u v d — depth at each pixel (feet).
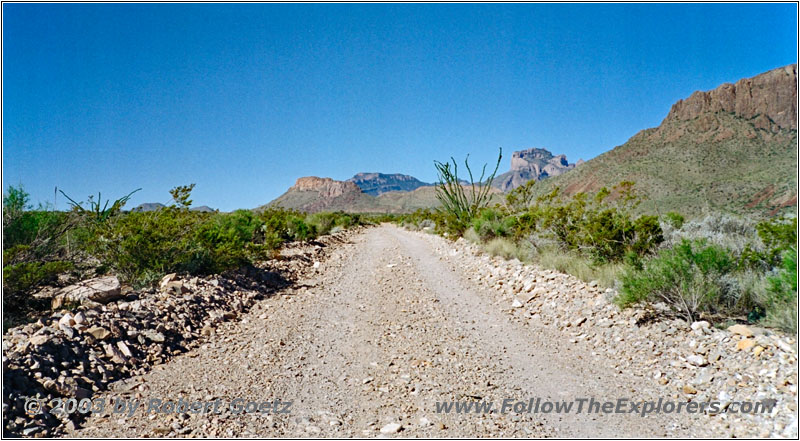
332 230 121.29
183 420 14.93
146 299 27.04
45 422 14.06
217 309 28.89
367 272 48.98
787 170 191.72
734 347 18.47
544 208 51.52
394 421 15.24
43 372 16.26
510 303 32.37
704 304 22.56
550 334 24.90
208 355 21.56
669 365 18.75
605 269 32.01
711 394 16.05
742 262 24.90
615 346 21.62
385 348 23.03
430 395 17.25
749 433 13.43
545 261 39.73
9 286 22.62
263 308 31.50
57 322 20.31
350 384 18.43
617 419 15.15
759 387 15.56
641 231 34.01
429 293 36.94
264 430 14.52
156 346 21.39
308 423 15.06
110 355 19.08
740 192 182.09
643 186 225.97
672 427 14.38
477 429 14.61
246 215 71.05
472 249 59.52
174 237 35.78
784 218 28.48
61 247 29.55
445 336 25.08
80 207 33.65
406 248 73.87
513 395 17.25
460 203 95.96
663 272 23.34
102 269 31.94
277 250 56.29
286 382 18.57
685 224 45.85
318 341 24.26
